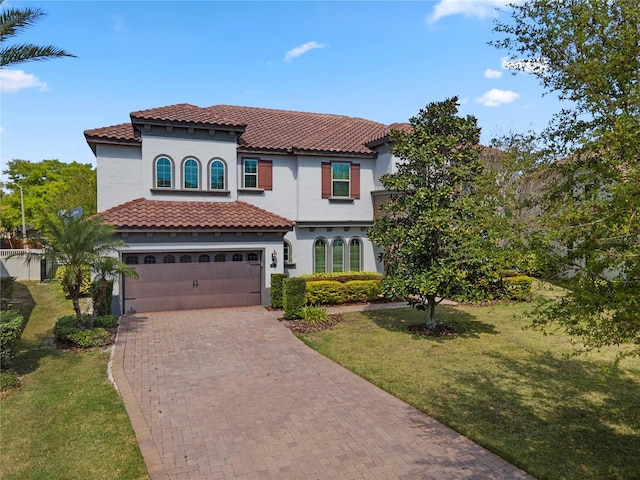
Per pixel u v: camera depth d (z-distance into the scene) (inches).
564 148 233.3
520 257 198.4
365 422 307.1
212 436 285.7
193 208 703.1
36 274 1005.2
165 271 663.8
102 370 405.7
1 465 246.2
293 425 302.4
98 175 700.0
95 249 511.8
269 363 434.9
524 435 284.5
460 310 685.3
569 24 215.5
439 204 513.0
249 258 708.7
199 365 426.9
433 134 533.3
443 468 248.4
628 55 191.3
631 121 183.3
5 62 410.0
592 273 182.9
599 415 313.1
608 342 190.9
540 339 515.5
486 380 384.8
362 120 1058.1
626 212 169.6
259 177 795.4
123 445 271.0
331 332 551.2
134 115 681.0
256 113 976.3
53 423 297.6
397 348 482.0
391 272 556.4
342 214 849.5
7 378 356.5
